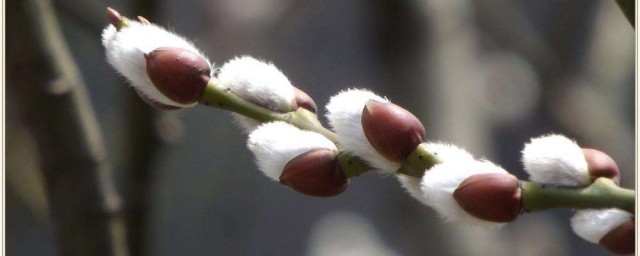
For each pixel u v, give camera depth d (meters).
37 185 0.68
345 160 0.30
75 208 0.44
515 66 0.93
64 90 0.44
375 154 0.29
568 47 0.93
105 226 0.45
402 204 0.68
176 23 1.01
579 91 0.82
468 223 0.28
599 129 0.80
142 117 0.52
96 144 0.45
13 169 0.67
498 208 0.28
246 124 0.31
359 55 1.19
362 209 1.05
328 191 0.30
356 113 0.29
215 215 1.36
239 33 0.78
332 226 1.05
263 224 1.35
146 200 0.53
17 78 0.44
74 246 0.45
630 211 0.28
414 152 0.29
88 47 1.16
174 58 0.30
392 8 0.67
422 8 0.67
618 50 0.91
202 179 1.34
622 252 0.28
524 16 0.98
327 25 1.19
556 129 0.91
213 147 1.34
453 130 0.66
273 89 0.31
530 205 0.28
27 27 0.43
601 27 0.93
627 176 0.79
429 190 0.28
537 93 0.94
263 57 0.79
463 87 0.69
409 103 0.67
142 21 0.31
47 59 0.44
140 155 0.53
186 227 1.35
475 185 0.28
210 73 0.31
